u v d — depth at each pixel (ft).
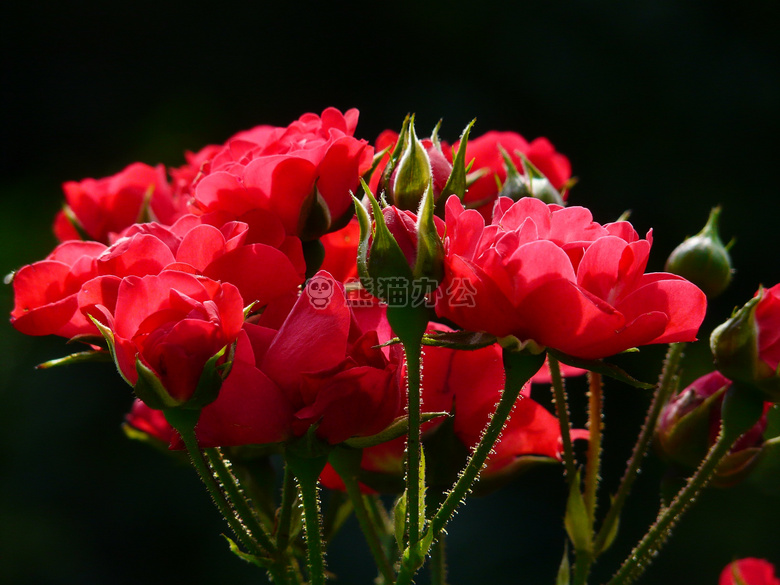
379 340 1.59
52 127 7.59
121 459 5.84
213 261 1.56
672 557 5.33
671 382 1.74
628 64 7.43
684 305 1.52
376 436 1.57
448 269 1.51
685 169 7.16
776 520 5.24
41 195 7.23
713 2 7.48
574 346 1.51
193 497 5.77
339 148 1.63
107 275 1.53
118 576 5.50
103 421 5.90
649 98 7.34
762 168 7.09
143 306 1.50
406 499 1.57
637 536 5.44
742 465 1.72
